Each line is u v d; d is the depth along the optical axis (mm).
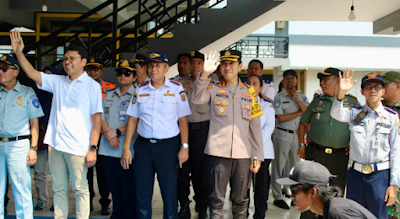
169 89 2711
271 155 3176
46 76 2641
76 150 2574
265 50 11234
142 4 4855
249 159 2521
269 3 3902
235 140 2457
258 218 3080
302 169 1486
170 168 2641
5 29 8523
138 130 2703
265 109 3266
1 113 2678
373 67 11797
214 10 3930
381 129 2354
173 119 2680
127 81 3018
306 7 4668
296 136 3801
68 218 3102
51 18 8133
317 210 1485
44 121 3363
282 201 3615
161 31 7949
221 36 3928
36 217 3139
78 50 2621
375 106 2410
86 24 8062
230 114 2479
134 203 2949
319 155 2928
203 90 2336
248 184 2551
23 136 2740
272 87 3973
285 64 10398
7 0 7590
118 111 3014
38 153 3359
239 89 2561
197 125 3213
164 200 2674
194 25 3947
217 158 2461
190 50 3957
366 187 2400
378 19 5520
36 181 3379
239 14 3922
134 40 4148
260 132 2594
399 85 2650
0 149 2678
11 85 2768
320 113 2924
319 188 1438
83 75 2674
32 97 2822
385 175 2350
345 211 1369
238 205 2547
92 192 3361
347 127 2816
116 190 2994
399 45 11961
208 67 2229
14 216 3117
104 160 2980
